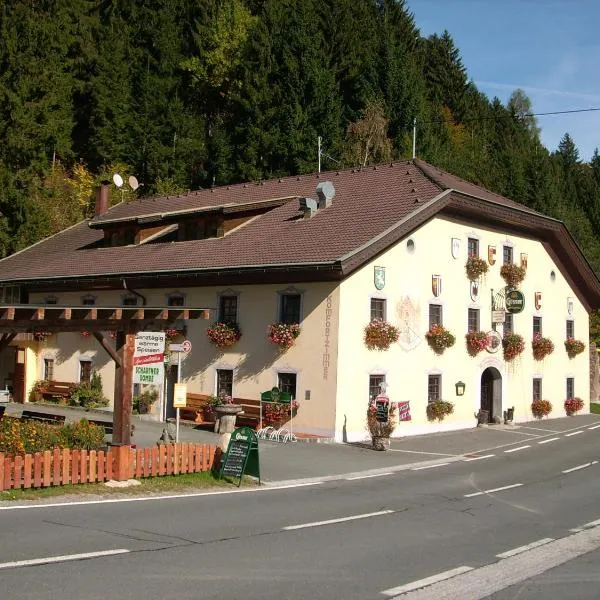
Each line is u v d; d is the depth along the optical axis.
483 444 25.48
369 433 25.19
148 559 9.05
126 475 14.76
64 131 52.91
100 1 63.22
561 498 15.38
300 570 8.86
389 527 11.80
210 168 56.97
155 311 14.59
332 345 24.50
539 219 33.19
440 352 28.55
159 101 56.94
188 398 28.06
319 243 25.83
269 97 53.12
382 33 60.62
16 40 48.44
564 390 36.44
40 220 45.19
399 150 54.75
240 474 15.62
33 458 13.50
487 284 31.17
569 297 37.19
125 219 33.78
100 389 31.78
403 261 27.00
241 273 25.91
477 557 9.89
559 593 8.36
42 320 14.69
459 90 83.81
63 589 7.67
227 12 62.34
